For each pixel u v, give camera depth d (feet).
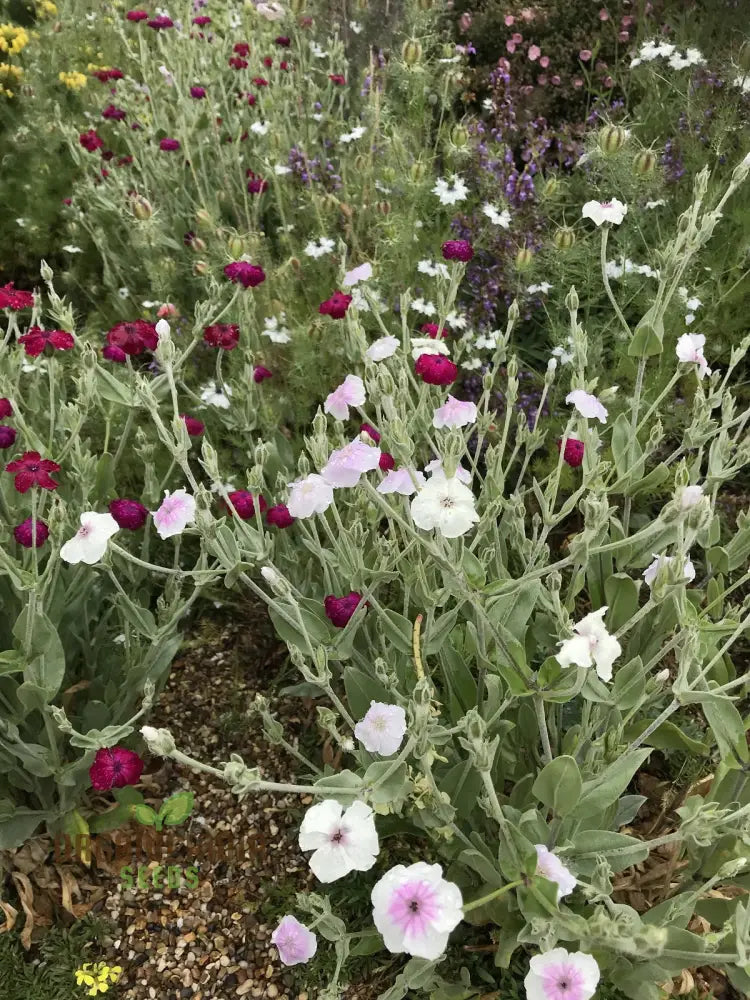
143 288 3.41
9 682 1.67
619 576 1.65
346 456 1.29
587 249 2.71
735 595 2.19
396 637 1.55
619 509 2.40
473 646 1.70
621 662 1.73
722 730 1.35
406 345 1.79
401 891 1.00
